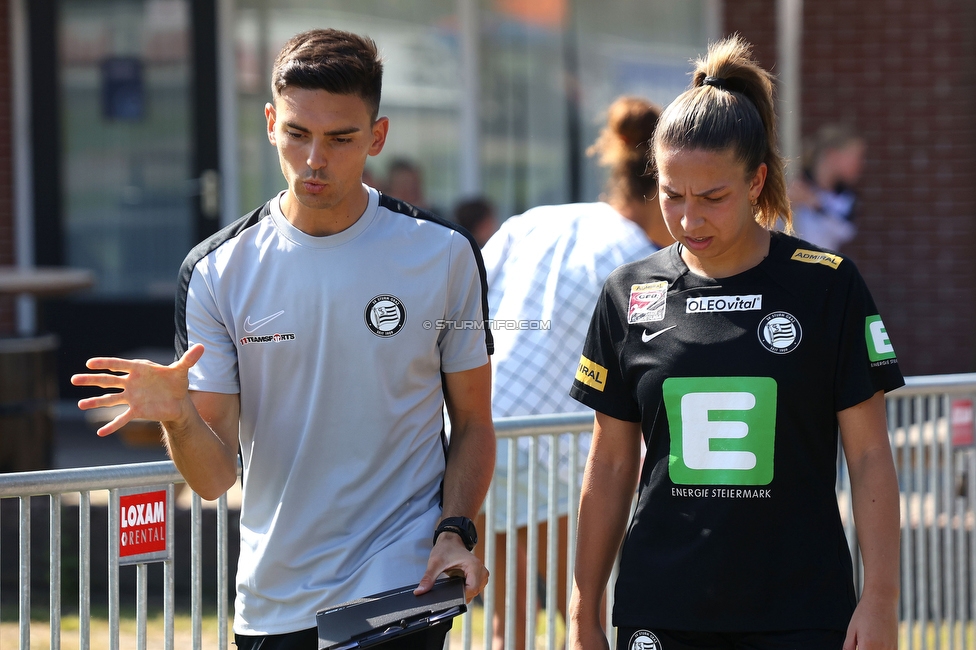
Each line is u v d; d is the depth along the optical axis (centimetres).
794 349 827
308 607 866
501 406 1301
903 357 2958
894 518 823
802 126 2938
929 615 1425
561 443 1261
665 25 3081
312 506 870
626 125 1334
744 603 830
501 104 3128
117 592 974
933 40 2878
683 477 848
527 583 1236
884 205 2939
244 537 900
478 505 891
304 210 859
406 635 826
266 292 864
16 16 3056
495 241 1391
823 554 835
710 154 809
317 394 862
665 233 1356
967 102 2881
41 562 1862
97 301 3120
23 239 3105
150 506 987
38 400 2094
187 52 3078
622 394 902
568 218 1361
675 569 847
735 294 848
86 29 3080
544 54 3119
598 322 911
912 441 1385
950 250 2923
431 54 3102
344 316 857
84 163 3116
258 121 3105
